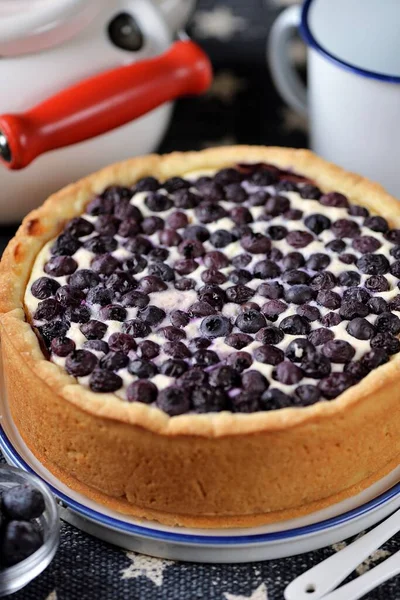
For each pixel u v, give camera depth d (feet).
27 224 2.58
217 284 2.46
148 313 2.38
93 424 2.22
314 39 2.77
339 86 2.74
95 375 2.27
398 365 2.27
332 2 2.82
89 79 2.67
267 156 2.74
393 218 2.61
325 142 2.89
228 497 2.23
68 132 2.62
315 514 2.28
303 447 2.20
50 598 2.22
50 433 2.30
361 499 2.31
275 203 2.61
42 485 2.26
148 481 2.24
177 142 3.15
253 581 2.24
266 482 2.22
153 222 2.58
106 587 2.23
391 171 2.83
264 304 2.42
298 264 2.49
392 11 2.77
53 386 2.25
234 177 2.69
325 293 2.42
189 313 2.41
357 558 2.23
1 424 2.44
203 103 3.26
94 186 2.68
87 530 2.32
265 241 2.53
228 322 2.37
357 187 2.68
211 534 2.25
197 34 3.43
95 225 2.59
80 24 2.69
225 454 2.18
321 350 2.33
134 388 2.25
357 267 2.49
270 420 2.18
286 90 3.10
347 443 2.24
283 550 2.27
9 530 2.15
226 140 3.16
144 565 2.27
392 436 2.31
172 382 2.27
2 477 2.29
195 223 2.61
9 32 2.61
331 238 2.56
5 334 2.36
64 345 2.33
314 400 2.23
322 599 2.16
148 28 2.75
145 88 2.68
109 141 2.79
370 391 2.23
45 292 2.45
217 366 2.30
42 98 2.69
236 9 3.51
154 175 2.73
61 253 2.53
